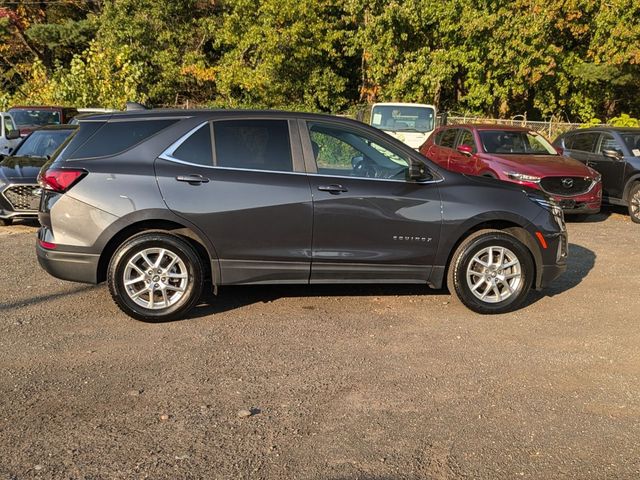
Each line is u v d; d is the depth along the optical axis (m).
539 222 5.55
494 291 5.52
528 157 10.71
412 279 5.48
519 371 4.29
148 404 3.69
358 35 22.75
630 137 11.48
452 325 5.22
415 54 22.09
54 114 17.83
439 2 21.53
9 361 4.29
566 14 22.59
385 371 4.25
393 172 5.45
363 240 5.29
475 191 5.49
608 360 4.52
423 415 3.62
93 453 3.13
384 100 23.03
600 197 10.36
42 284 6.21
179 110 5.34
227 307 5.58
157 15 25.66
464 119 20.94
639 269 7.32
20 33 32.47
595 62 22.78
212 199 5.03
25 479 2.88
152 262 5.06
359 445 3.27
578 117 25.30
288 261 5.22
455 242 5.45
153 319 5.09
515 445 3.31
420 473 3.02
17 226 9.52
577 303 5.93
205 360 4.38
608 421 3.59
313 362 4.38
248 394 3.86
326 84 24.56
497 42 21.72
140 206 4.93
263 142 5.25
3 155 12.87
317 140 5.35
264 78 23.20
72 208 4.91
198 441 3.28
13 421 3.45
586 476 3.02
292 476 2.97
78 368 4.19
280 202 5.11
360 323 5.22
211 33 25.94
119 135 5.15
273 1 22.31
